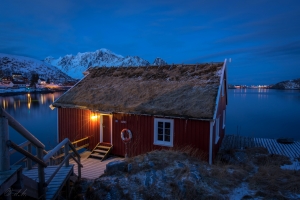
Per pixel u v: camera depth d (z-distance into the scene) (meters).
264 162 10.92
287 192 5.93
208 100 11.83
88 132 14.72
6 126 3.27
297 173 7.50
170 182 6.20
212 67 14.70
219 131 14.27
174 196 5.67
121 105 13.41
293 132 30.38
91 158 13.12
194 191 5.73
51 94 110.62
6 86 129.75
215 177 6.73
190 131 11.70
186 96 12.62
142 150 13.02
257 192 5.87
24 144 5.89
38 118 41.78
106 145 14.08
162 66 16.53
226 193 5.89
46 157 4.67
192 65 15.67
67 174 5.95
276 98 90.50
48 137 27.69
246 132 30.62
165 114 11.90
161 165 7.23
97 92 15.44
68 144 6.60
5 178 3.04
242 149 13.88
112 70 17.94
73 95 15.80
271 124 35.94
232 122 37.91
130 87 14.96
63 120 15.56
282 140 15.76
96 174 10.48
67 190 6.21
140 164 7.30
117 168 7.30
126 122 13.47
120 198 5.74
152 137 12.72
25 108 54.81
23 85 148.12
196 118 11.16
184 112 11.55
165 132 12.56
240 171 7.42
